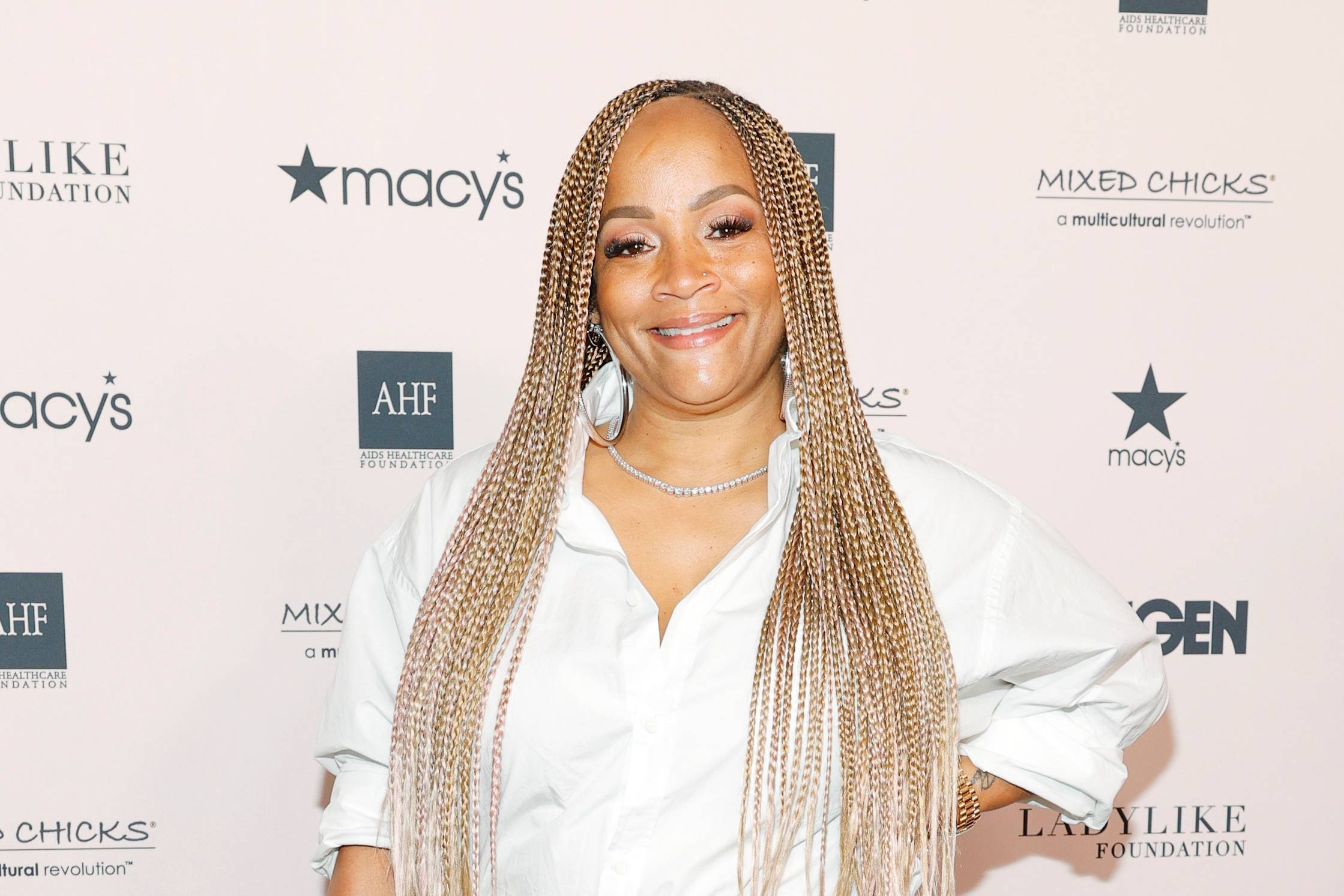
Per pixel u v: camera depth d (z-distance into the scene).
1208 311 1.85
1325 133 1.83
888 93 1.79
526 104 1.76
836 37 1.77
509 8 1.74
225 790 1.84
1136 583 1.89
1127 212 1.83
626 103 1.09
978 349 1.84
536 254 1.79
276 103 1.73
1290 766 1.93
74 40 1.68
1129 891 1.95
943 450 1.85
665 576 1.08
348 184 1.75
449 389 1.80
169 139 1.71
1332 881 1.94
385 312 1.78
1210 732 1.92
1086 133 1.81
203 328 1.75
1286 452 1.88
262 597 1.81
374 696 1.22
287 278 1.76
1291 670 1.92
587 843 1.02
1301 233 1.84
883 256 1.81
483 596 1.09
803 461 1.07
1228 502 1.88
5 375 1.72
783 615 1.03
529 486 1.11
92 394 1.74
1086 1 1.79
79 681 1.79
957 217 1.81
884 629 1.06
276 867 1.86
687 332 1.03
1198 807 1.94
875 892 1.04
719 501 1.10
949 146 1.80
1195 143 1.82
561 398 1.11
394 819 1.12
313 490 1.80
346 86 1.73
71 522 1.76
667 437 1.12
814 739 1.03
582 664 1.04
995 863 1.96
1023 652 1.13
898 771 1.05
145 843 1.83
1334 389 1.87
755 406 1.11
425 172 1.76
